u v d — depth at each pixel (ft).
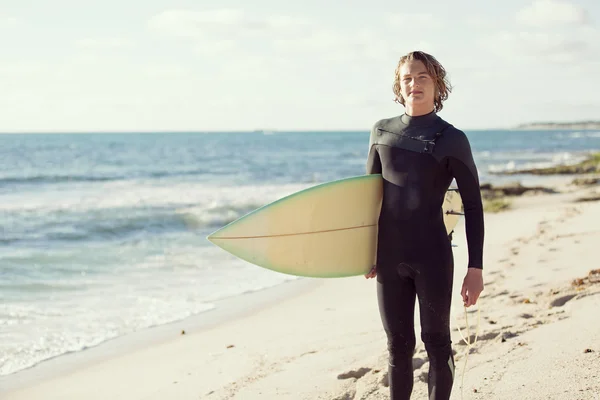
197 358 15.96
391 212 8.99
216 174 101.40
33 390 14.57
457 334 14.44
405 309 9.07
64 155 165.78
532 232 31.45
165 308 22.18
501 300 17.63
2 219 46.32
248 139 402.52
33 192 68.23
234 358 15.49
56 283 26.48
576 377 10.85
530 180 83.66
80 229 42.50
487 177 90.99
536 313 15.81
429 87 8.96
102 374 15.44
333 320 18.83
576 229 30.32
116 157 157.79
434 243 8.77
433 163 8.68
